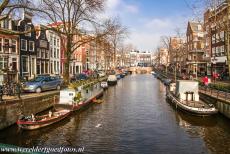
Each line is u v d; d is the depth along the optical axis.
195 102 28.89
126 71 120.88
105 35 33.97
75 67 71.62
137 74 126.25
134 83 68.44
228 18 28.56
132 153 15.94
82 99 29.64
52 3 32.16
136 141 18.25
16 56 40.78
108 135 19.56
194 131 20.83
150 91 49.25
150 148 16.89
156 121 24.30
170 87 38.47
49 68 53.81
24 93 28.05
